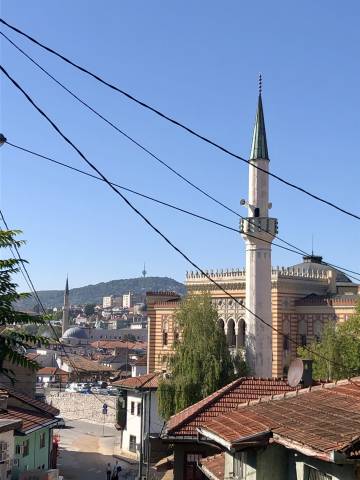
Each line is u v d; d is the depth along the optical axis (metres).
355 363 57.03
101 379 137.88
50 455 45.03
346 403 17.52
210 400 31.20
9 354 14.59
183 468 29.80
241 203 67.25
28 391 53.28
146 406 64.69
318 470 14.46
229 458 20.98
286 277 82.50
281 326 81.56
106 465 67.12
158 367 93.38
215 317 62.19
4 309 14.60
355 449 12.45
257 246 66.38
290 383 27.12
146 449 51.44
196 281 91.00
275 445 16.64
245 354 66.12
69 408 112.56
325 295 83.94
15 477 35.66
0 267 14.84
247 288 66.81
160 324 94.25
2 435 31.81
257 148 67.12
